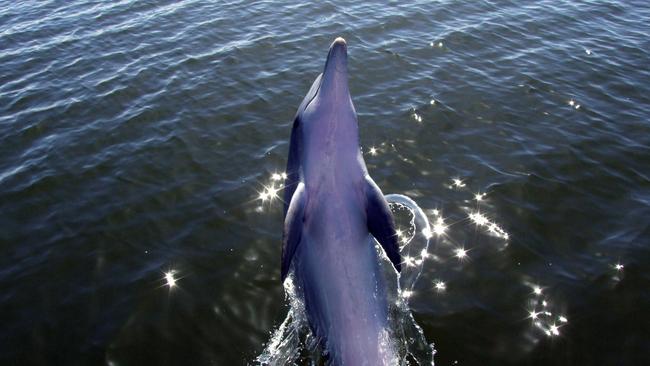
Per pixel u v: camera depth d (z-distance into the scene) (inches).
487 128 359.3
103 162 339.3
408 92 399.5
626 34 497.0
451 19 525.0
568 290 244.1
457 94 396.5
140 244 278.1
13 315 241.8
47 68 465.4
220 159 337.7
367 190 189.3
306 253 204.8
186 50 479.2
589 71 430.9
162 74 440.5
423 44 473.1
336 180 188.4
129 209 300.2
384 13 538.6
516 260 260.4
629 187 305.6
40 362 221.5
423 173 318.7
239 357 219.5
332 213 191.0
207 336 228.5
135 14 569.9
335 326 196.4
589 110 378.6
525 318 231.6
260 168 328.8
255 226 286.2
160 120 379.6
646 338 222.1
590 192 301.9
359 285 193.2
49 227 290.7
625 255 260.8
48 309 244.7
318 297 202.8
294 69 437.7
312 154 189.9
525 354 216.5
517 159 328.5
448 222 283.4
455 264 258.4
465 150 337.7
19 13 590.9
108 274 261.6
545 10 549.3
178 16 556.7
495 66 437.7
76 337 231.3
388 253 191.9
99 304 246.1
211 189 313.1
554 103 387.2
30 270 264.8
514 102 387.9
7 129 378.9
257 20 534.9
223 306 241.6
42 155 349.4
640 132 354.0
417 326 227.1
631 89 406.3
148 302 245.3
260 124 370.0
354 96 396.5
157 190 313.6
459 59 447.8
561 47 470.0
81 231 287.0
